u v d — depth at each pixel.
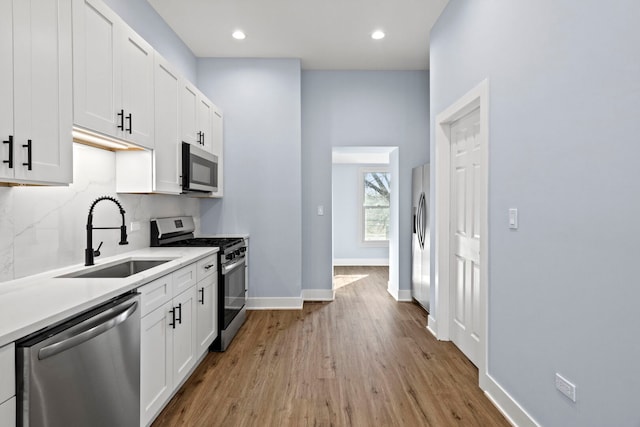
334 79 4.83
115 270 2.42
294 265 4.39
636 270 1.24
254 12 3.38
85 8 1.87
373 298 4.98
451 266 3.32
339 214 8.11
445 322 3.36
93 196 2.46
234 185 4.36
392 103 4.84
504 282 2.16
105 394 1.52
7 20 1.40
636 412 1.24
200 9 3.30
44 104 1.59
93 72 1.93
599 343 1.41
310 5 3.26
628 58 1.26
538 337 1.82
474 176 2.83
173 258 2.57
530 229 1.87
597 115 1.40
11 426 1.12
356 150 5.10
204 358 2.96
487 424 2.06
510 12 2.06
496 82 2.23
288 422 2.08
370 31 3.75
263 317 4.07
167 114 2.86
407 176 4.85
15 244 1.87
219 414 2.15
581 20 1.49
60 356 1.27
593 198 1.43
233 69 4.35
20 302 1.41
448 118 3.11
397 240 4.88
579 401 1.52
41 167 1.57
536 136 1.81
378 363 2.87
